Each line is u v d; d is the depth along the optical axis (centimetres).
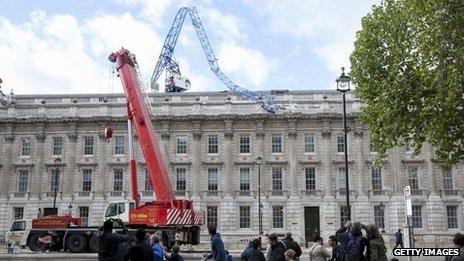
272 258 1802
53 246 3847
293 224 7144
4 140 7631
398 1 3572
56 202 7369
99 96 8162
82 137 7600
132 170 3678
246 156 7412
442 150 3362
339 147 7388
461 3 2872
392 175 7206
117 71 3794
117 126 7581
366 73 3656
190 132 7538
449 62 2961
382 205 6769
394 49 3453
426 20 3028
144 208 3616
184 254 3259
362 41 3669
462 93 3022
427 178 7188
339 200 7169
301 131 7462
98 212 7281
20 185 7538
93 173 7481
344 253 1700
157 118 7475
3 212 7400
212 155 7438
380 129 3588
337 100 7475
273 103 7494
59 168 7500
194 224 3741
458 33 2898
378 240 1591
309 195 7231
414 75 3300
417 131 3466
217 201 7269
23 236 5094
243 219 7256
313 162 7319
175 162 7412
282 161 7344
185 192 7300
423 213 7100
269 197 7262
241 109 7556
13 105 7669
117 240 1659
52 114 7650
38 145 7556
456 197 7131
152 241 1855
